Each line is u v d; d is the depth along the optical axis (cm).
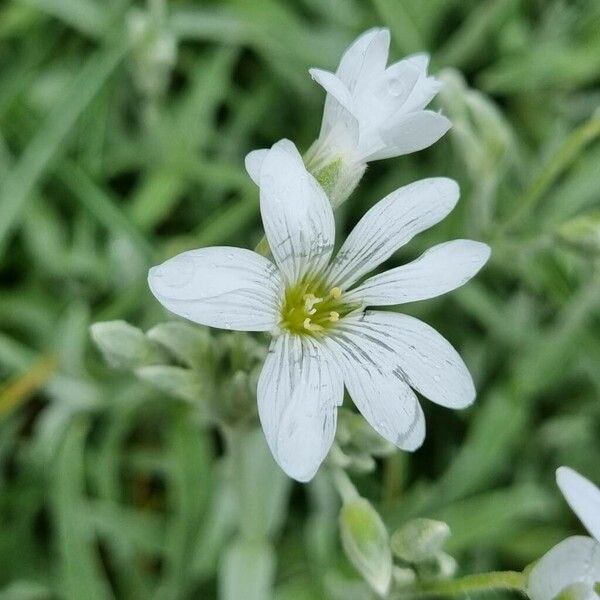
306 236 9
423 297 9
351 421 9
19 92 13
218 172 13
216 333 11
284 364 8
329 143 9
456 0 14
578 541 8
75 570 11
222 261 8
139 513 12
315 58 13
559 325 12
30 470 12
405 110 9
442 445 13
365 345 9
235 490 11
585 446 13
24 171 12
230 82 14
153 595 12
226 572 11
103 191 12
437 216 9
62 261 13
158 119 13
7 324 13
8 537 12
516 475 13
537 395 13
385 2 13
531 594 9
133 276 12
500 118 12
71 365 12
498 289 13
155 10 12
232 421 10
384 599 10
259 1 13
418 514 12
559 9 14
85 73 13
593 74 14
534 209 13
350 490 10
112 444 12
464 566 12
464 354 13
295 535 12
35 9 13
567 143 11
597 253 11
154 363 10
